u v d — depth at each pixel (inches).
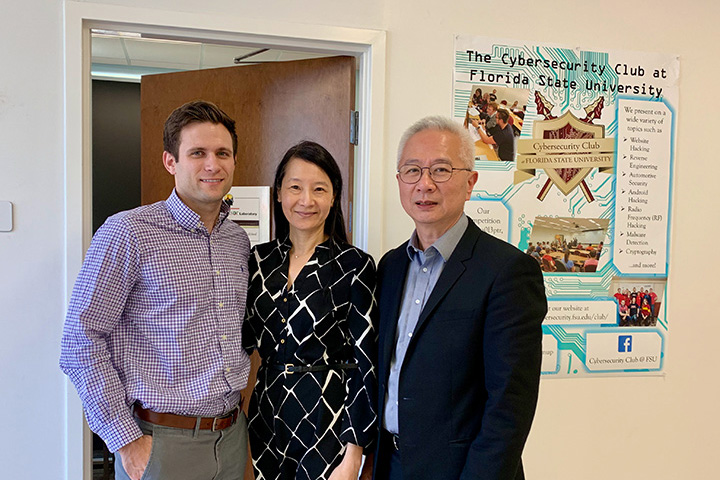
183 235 54.3
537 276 47.0
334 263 56.5
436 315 48.0
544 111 79.8
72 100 66.9
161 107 88.0
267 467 55.3
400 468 50.8
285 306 55.5
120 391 50.2
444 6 76.9
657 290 84.2
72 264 67.6
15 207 66.6
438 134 50.0
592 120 81.2
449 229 50.9
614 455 84.0
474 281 47.2
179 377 52.4
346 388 55.5
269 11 72.0
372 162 75.5
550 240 80.4
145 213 53.1
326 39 73.3
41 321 67.6
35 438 67.9
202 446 53.5
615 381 83.6
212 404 53.6
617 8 81.8
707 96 85.1
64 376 68.1
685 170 84.7
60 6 66.8
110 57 152.7
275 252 59.3
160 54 149.9
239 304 56.9
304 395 54.2
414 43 76.3
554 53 80.0
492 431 43.8
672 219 84.3
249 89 84.3
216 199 54.5
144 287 52.2
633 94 82.5
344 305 55.7
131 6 68.0
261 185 84.4
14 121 66.3
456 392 46.9
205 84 86.1
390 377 52.5
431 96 77.0
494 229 78.8
